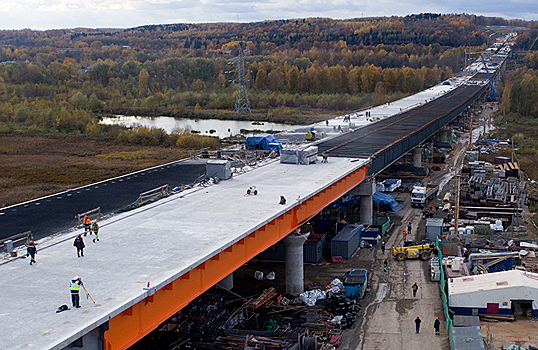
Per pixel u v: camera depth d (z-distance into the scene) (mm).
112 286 37344
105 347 33469
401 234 86062
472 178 107438
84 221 50438
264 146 93562
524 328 52656
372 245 81562
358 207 94250
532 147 157750
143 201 63062
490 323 54000
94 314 32969
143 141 166500
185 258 42562
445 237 76062
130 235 49312
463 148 160500
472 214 90062
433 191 106625
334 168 79500
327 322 55188
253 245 52688
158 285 37062
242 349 48750
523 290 54500
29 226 58469
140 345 50188
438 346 51375
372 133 116062
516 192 100812
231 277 64688
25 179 114062
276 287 66125
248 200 61469
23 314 33250
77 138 179125
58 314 33062
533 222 87938
